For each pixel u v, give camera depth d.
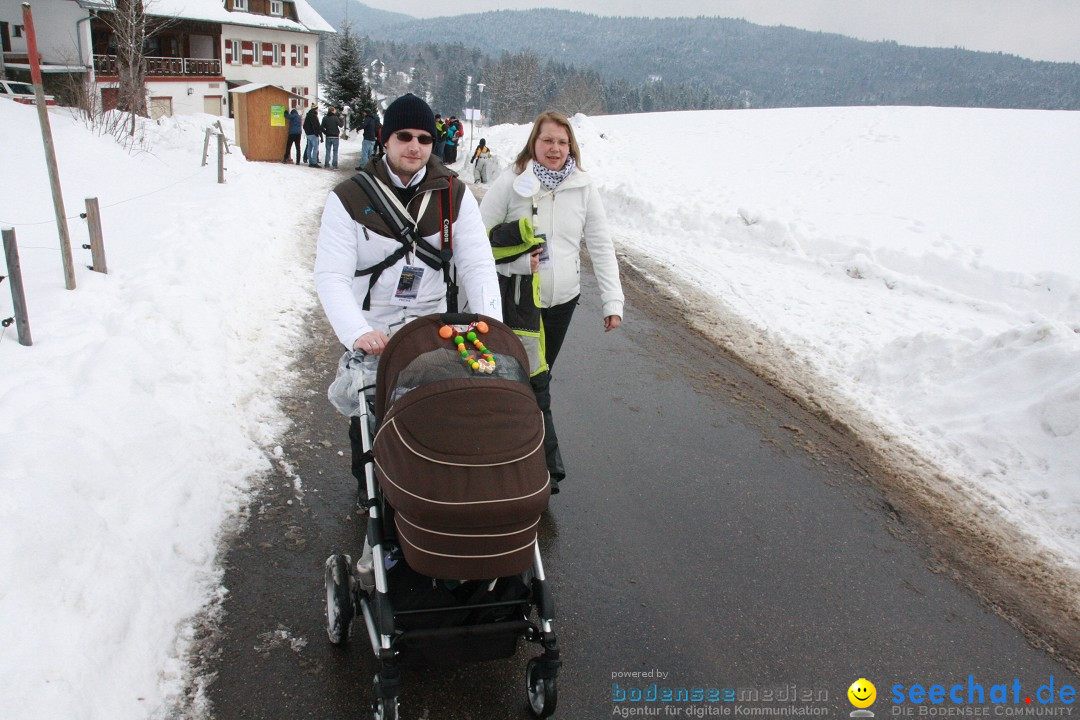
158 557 3.35
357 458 3.53
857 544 4.12
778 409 5.78
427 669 3.03
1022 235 11.14
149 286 6.04
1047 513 4.46
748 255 10.81
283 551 3.62
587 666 3.14
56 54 23.02
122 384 4.39
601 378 6.18
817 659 3.28
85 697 2.54
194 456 4.12
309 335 6.40
